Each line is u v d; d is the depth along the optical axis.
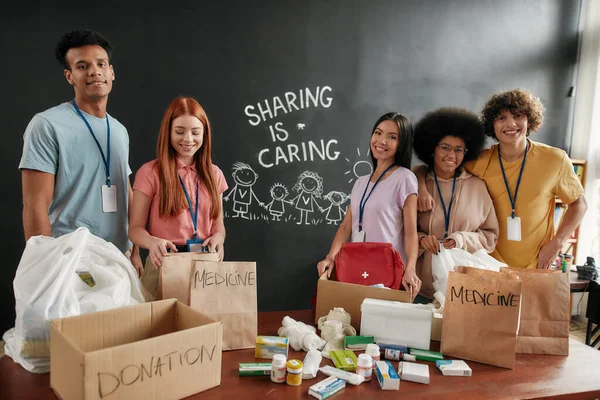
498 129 1.89
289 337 1.22
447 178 1.92
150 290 1.50
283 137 3.08
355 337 1.21
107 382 0.80
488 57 3.49
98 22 2.66
